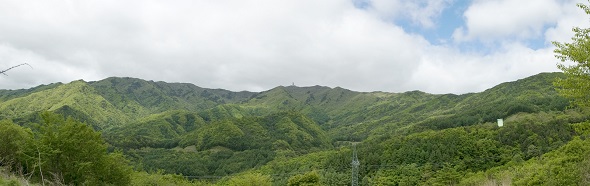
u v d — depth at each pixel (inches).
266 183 2630.4
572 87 567.5
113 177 1167.6
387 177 3105.3
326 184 3208.7
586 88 546.6
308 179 2780.5
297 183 2790.4
